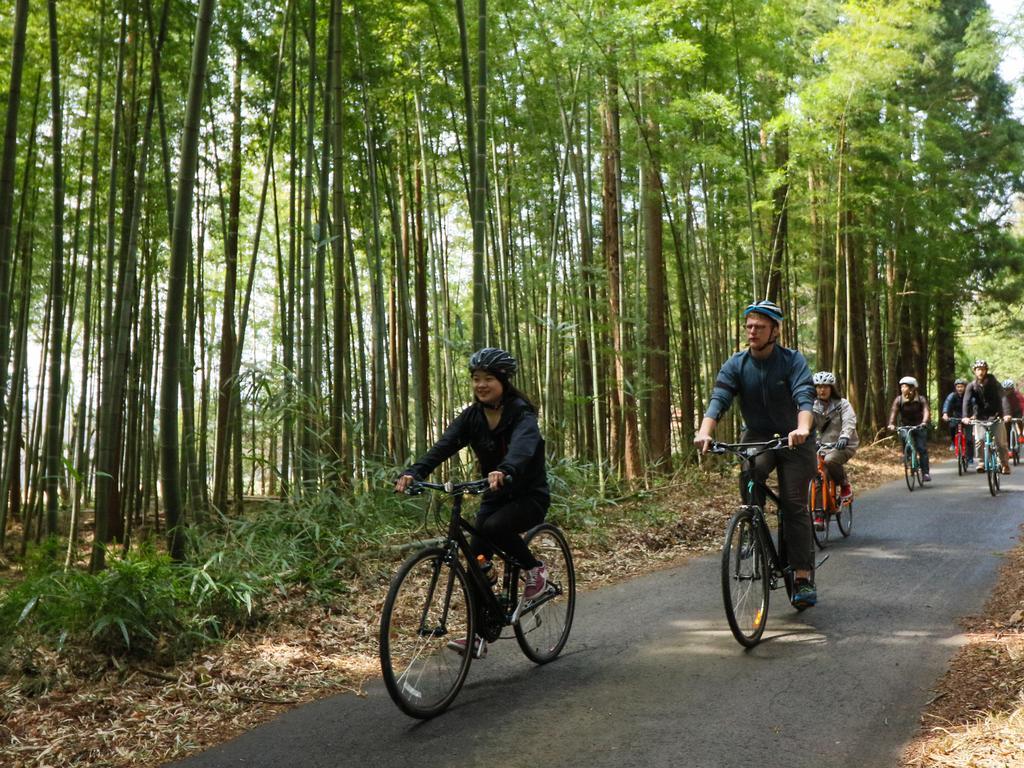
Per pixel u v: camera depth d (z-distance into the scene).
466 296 22.48
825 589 5.71
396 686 3.49
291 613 5.16
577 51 9.84
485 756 3.21
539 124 12.41
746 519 4.50
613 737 3.33
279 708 3.84
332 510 7.00
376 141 11.61
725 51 11.75
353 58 10.31
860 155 15.85
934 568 6.20
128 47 9.23
